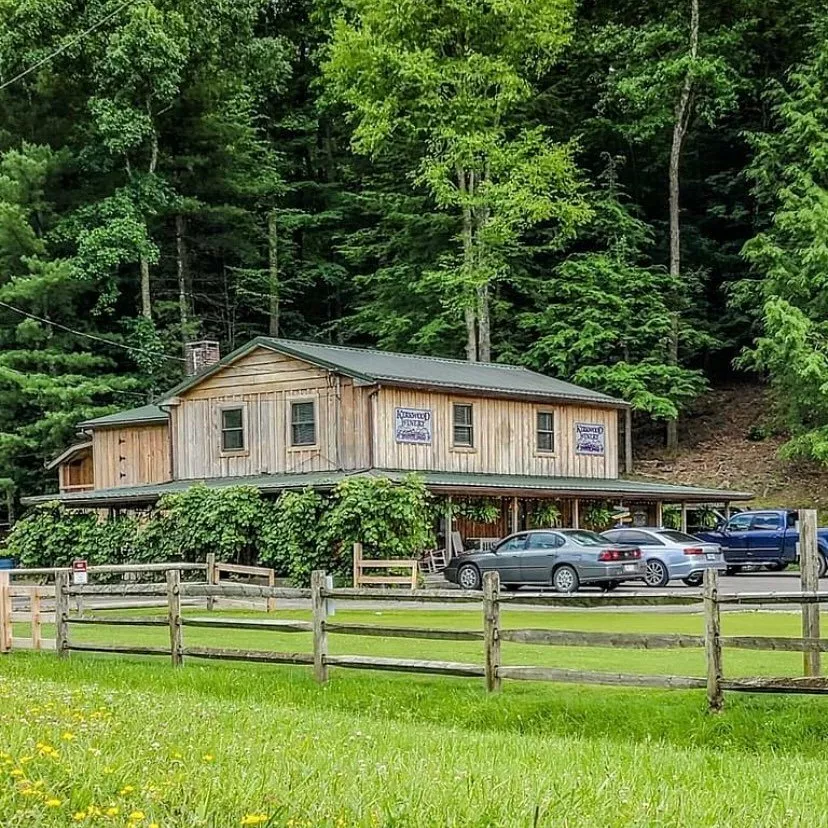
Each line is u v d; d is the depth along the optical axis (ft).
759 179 156.04
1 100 174.91
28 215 167.53
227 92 182.80
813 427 140.97
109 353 173.27
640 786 25.86
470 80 153.28
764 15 169.78
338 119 202.18
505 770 26.99
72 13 165.78
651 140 177.99
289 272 199.62
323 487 99.45
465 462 114.52
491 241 154.61
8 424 161.68
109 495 116.16
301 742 30.04
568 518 123.85
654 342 163.32
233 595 52.16
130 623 53.21
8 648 57.98
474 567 95.50
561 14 155.22
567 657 49.70
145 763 23.93
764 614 67.56
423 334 165.58
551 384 129.70
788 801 24.93
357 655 51.98
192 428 118.93
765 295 144.36
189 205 176.24
